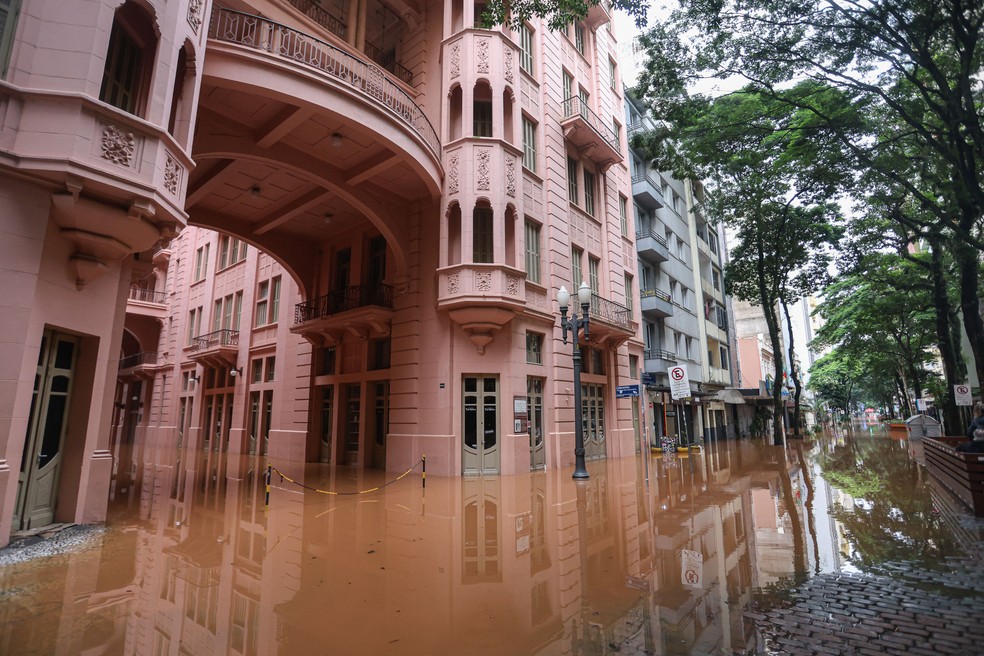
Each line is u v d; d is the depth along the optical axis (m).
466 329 14.70
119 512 9.02
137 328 30.45
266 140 12.70
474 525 8.00
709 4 10.97
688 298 31.56
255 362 22.88
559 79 19.50
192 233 28.83
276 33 10.88
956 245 12.75
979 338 12.54
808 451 22.66
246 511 9.18
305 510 9.27
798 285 26.64
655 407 24.47
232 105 11.85
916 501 9.39
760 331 52.78
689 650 3.70
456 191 14.98
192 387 26.27
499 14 9.06
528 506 9.60
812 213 24.88
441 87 16.16
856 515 8.34
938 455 11.65
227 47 10.05
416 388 15.39
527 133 17.61
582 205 20.03
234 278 24.97
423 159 14.04
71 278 7.12
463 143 15.12
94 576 5.45
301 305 19.66
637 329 22.80
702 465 16.80
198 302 27.27
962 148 10.20
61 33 6.50
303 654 3.73
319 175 14.09
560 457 16.06
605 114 22.59
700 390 30.53
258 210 17.47
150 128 7.05
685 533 7.29
